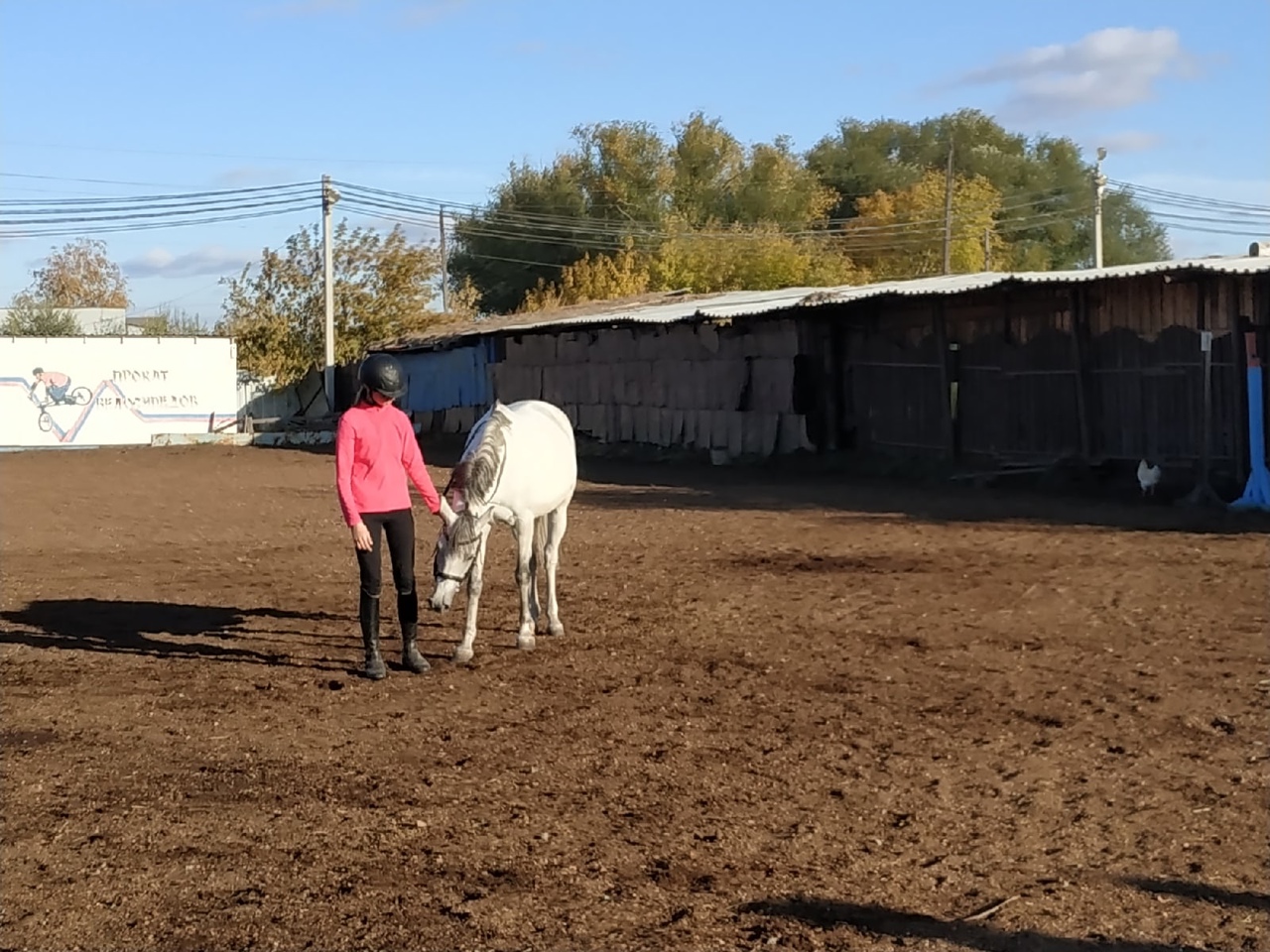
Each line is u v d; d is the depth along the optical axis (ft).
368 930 15.42
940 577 39.96
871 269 205.26
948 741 23.09
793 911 15.98
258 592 39.68
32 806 19.92
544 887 16.69
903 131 247.09
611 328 103.91
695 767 21.76
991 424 73.61
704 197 213.25
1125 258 234.38
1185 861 17.54
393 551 28.63
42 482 85.56
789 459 84.48
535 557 42.14
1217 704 25.03
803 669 28.55
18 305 190.39
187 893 16.52
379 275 161.38
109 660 30.32
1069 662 28.66
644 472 85.25
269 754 22.74
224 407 141.59
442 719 24.90
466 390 132.16
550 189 210.18
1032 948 14.97
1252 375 57.47
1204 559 41.98
